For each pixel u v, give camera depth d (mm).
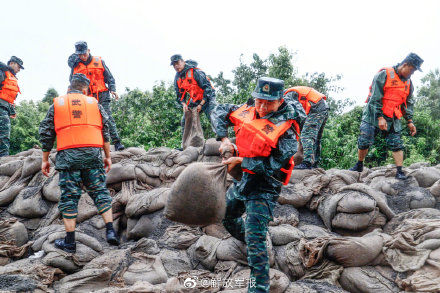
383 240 3158
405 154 16406
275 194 2652
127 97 14383
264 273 2479
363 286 2799
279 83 2436
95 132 3422
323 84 19562
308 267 3047
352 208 3658
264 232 2549
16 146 25500
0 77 6676
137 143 11727
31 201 4277
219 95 14031
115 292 2629
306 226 3836
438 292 2488
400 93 4559
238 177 2639
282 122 2457
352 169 5066
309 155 4898
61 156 3271
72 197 3283
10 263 3232
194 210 2428
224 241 3305
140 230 3961
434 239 2943
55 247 3273
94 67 5773
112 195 4680
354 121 15977
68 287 2836
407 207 4090
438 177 4445
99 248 3496
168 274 3158
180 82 5926
